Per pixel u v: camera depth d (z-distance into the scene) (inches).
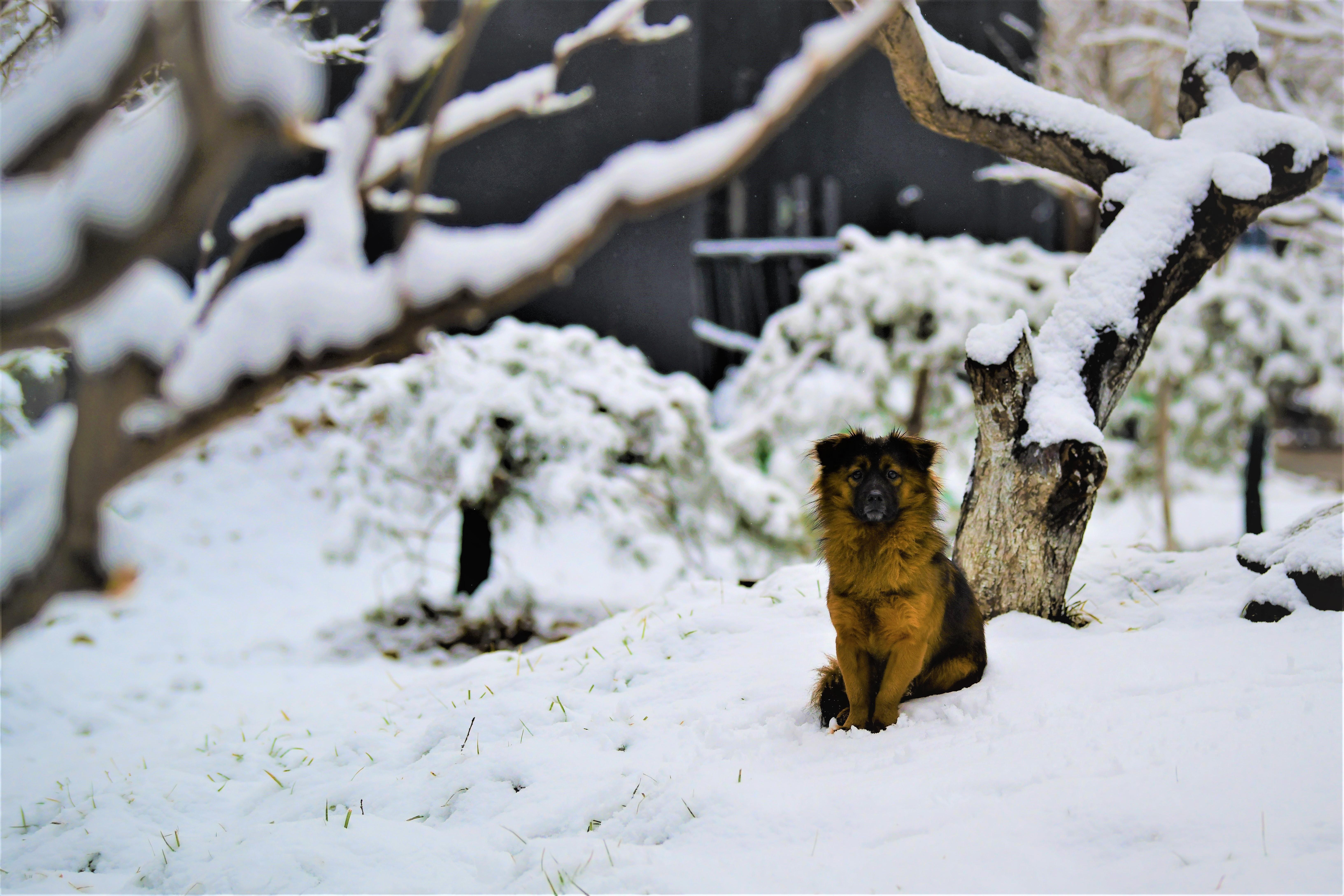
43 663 334.3
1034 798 130.8
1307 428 884.6
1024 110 231.5
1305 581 192.7
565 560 510.9
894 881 118.3
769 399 495.2
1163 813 121.7
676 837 143.4
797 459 471.2
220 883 147.2
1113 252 221.0
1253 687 154.6
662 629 242.7
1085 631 212.1
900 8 204.7
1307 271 559.5
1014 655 189.3
